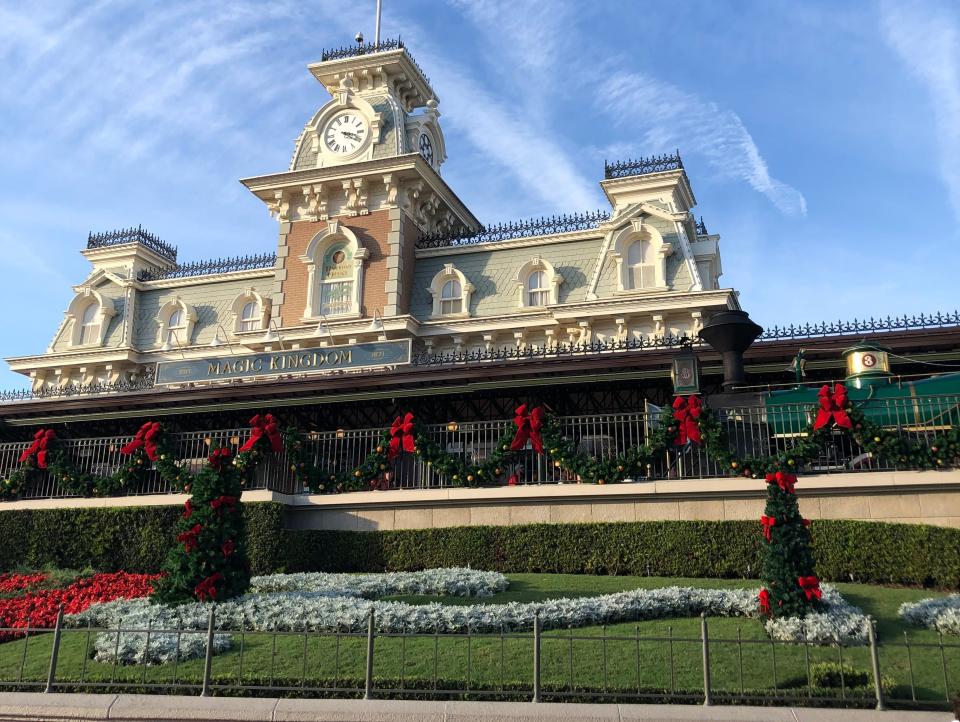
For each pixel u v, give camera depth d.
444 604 13.95
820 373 19.78
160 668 10.75
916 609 11.99
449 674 10.04
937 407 16.66
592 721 8.77
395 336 31.59
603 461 17.41
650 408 18.86
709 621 12.23
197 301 36.81
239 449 20.12
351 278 33.03
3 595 16.50
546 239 32.75
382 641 11.43
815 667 9.47
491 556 17.23
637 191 32.78
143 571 18.67
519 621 11.79
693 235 34.06
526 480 18.75
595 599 12.78
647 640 10.16
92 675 10.60
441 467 18.69
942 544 14.47
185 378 25.05
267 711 9.34
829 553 15.24
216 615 12.39
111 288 37.84
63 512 19.67
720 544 15.93
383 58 35.81
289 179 34.28
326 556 18.30
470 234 34.16
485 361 21.09
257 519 18.38
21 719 9.77
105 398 21.81
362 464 19.30
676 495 16.73
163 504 19.16
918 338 17.95
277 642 11.55
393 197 33.56
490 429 20.30
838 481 15.79
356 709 9.23
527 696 9.46
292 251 34.19
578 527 16.92
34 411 22.44
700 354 18.64
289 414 22.41
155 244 39.97
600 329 30.02
